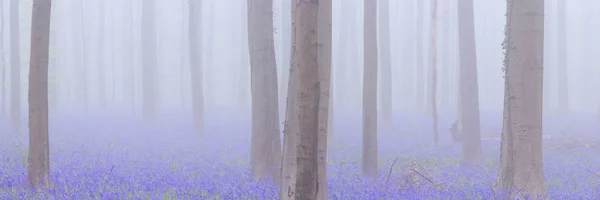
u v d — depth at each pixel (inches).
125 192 418.0
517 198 436.5
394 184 532.4
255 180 547.8
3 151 761.0
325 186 352.2
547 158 839.1
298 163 280.7
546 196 442.0
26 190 431.2
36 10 457.4
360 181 537.3
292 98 364.5
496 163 781.3
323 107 347.9
